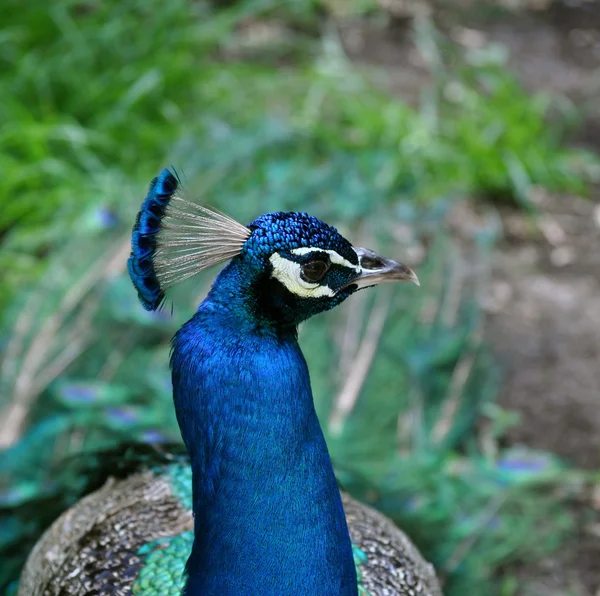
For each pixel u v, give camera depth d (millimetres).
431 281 5488
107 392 4441
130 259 2396
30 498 3553
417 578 2951
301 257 2412
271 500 2371
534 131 7504
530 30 9539
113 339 4852
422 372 4809
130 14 7340
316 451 2436
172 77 7000
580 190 7246
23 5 6977
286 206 5887
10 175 6062
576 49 9281
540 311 6094
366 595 2781
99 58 7000
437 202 6199
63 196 6020
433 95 7871
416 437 4570
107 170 6363
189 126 6680
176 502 3092
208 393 2373
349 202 5914
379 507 4066
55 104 6691
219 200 5848
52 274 5227
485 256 6254
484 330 5859
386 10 9414
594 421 5332
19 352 4801
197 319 2445
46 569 2975
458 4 9812
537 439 5211
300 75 7578
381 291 5160
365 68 8359
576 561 4488
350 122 7199
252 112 7000
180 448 3365
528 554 4426
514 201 7094
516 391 5488
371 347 4871
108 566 2842
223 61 8031
